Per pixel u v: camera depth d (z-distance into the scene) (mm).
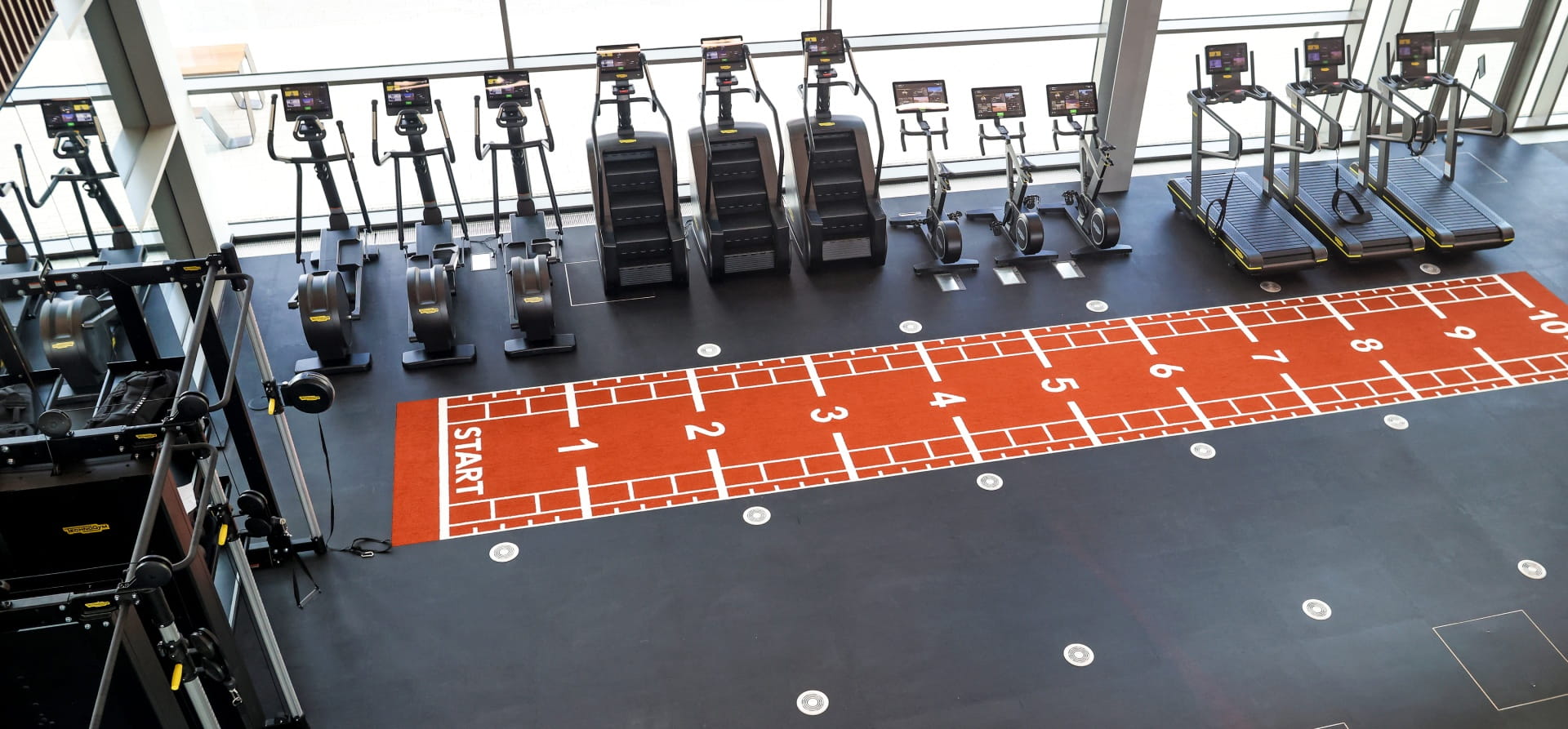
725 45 8453
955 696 5367
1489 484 6703
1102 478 6770
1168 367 7777
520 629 5746
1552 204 9805
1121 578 6051
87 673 3693
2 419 5078
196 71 8648
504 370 7762
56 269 5180
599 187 8219
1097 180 9062
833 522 6449
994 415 7316
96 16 7270
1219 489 6680
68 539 4234
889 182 10289
